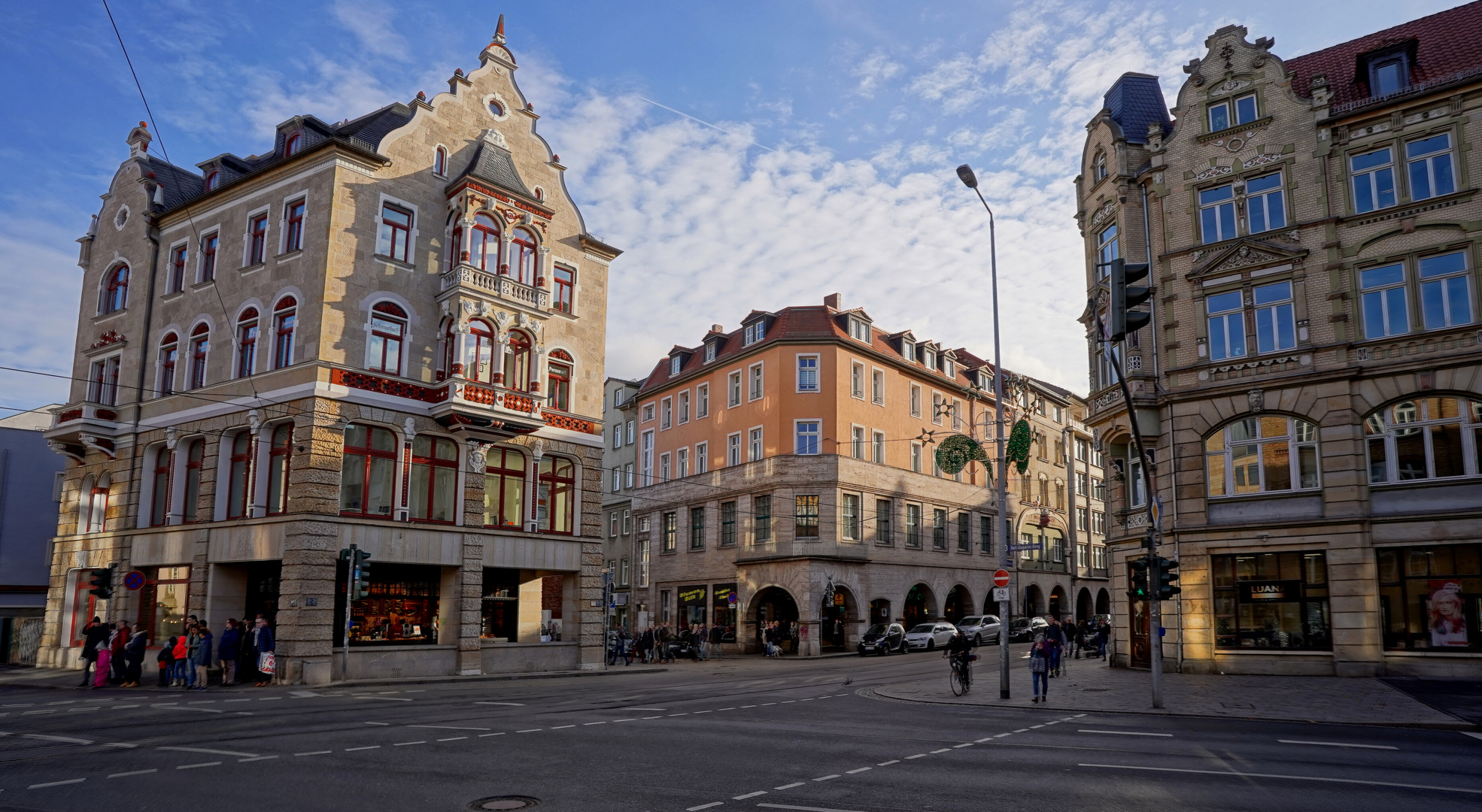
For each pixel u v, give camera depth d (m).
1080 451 70.50
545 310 32.09
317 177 28.55
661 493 56.56
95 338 34.78
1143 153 30.61
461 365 29.22
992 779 10.74
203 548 28.64
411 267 29.61
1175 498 27.88
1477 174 24.64
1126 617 30.47
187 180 36.28
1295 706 18.66
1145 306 29.23
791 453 48.12
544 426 32.47
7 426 45.03
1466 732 15.22
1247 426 27.19
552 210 33.16
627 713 18.12
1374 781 10.55
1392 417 25.31
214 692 23.02
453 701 20.58
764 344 49.91
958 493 56.12
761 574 48.16
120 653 25.86
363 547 27.14
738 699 21.45
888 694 22.77
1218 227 28.39
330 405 26.97
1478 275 24.36
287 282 28.52
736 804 9.41
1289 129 27.41
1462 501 24.11
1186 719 17.45
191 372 31.02
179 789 10.09
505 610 32.69
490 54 33.12
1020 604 59.69
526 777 10.79
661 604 54.97
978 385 60.38
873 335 53.34
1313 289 26.44
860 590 48.19
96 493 33.31
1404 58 26.56
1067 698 21.17
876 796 9.77
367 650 26.84
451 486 30.03
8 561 43.12
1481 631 23.59
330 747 13.14
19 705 19.47
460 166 31.62
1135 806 9.27
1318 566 25.72
